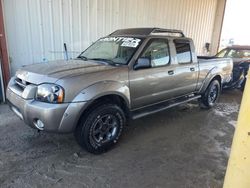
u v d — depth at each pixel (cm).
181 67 466
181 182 290
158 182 287
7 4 523
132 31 450
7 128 411
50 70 333
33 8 562
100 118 332
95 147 334
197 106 614
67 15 621
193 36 1088
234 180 143
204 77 541
